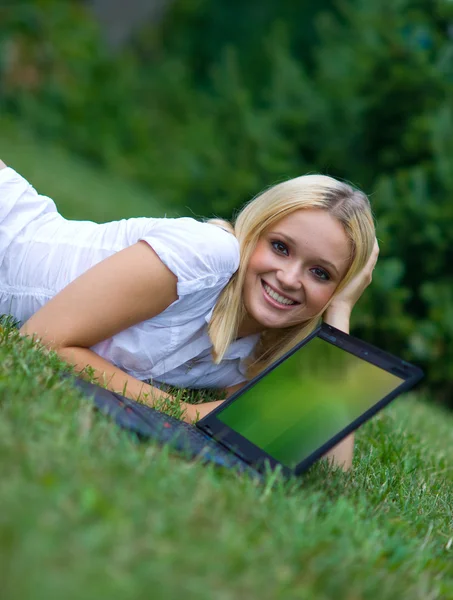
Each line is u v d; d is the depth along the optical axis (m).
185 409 2.72
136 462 1.88
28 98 11.49
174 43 17.23
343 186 2.89
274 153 7.35
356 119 6.70
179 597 1.44
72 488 1.61
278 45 8.49
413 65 6.37
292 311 2.86
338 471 2.65
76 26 12.48
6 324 2.73
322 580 1.71
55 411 2.05
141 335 2.81
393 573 1.93
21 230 3.01
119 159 11.29
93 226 3.06
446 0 6.36
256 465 2.30
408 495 2.71
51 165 9.34
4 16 11.50
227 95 9.03
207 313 2.87
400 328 5.64
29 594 1.29
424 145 6.24
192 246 2.73
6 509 1.48
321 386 2.51
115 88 12.48
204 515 1.75
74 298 2.65
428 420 4.55
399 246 5.87
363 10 6.91
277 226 2.82
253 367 3.11
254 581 1.57
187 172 8.70
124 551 1.48
